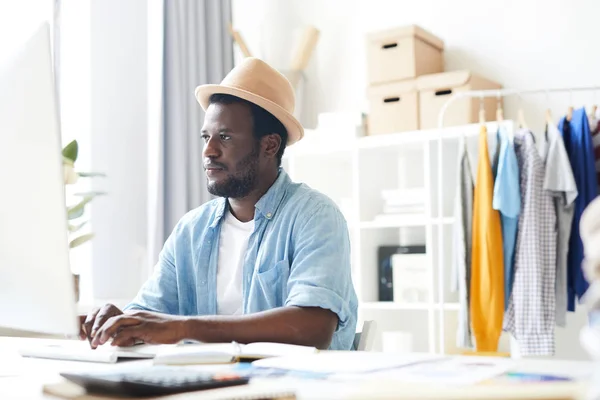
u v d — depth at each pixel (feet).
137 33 11.48
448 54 12.07
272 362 3.38
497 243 9.29
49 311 3.66
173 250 6.22
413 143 10.64
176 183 11.62
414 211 10.70
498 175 9.17
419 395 1.94
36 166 3.60
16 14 9.88
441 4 12.19
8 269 3.83
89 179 10.90
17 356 4.32
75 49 10.85
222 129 5.95
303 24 13.48
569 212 9.28
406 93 10.98
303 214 5.65
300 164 11.83
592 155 9.23
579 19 10.99
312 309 4.92
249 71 6.11
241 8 13.84
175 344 4.34
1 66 3.86
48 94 3.53
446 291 10.44
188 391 2.68
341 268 5.37
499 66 11.62
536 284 8.99
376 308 10.81
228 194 5.94
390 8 12.71
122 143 11.26
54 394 2.77
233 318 4.60
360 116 11.43
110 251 11.02
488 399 1.90
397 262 10.89
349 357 3.54
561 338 10.52
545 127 10.23
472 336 9.45
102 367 3.70
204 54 12.26
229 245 6.06
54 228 3.56
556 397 1.91
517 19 11.50
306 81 13.34
